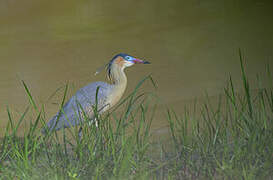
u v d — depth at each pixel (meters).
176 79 16.39
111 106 13.00
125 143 9.50
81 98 12.21
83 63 18.61
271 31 21.70
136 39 21.62
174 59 18.84
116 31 23.17
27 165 9.23
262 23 23.12
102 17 25.62
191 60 18.55
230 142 10.12
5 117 13.70
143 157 9.55
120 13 26.41
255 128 9.70
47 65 18.64
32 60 19.20
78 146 9.73
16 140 10.31
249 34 21.53
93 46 20.70
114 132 11.12
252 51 19.14
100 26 24.03
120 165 9.23
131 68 18.06
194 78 16.34
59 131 12.43
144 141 9.78
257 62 17.67
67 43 21.47
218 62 18.09
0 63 19.17
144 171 8.89
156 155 9.99
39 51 20.42
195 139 10.20
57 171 9.04
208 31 22.53
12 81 17.05
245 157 9.08
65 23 24.66
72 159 9.94
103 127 10.80
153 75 17.03
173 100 14.27
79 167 9.33
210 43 20.67
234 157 9.13
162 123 12.35
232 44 20.27
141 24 24.17
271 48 19.27
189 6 27.47
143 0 28.86
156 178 8.84
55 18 25.59
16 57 19.88
